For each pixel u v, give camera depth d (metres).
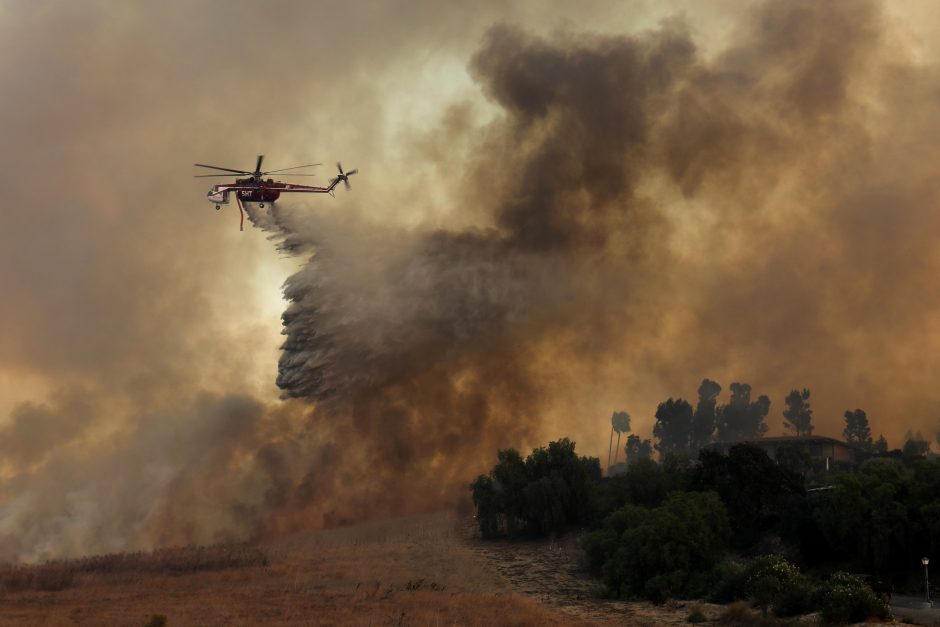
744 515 71.75
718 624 50.53
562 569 72.81
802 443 133.25
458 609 55.94
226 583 67.12
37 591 64.81
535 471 92.44
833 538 63.16
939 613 49.72
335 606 56.62
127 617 52.66
